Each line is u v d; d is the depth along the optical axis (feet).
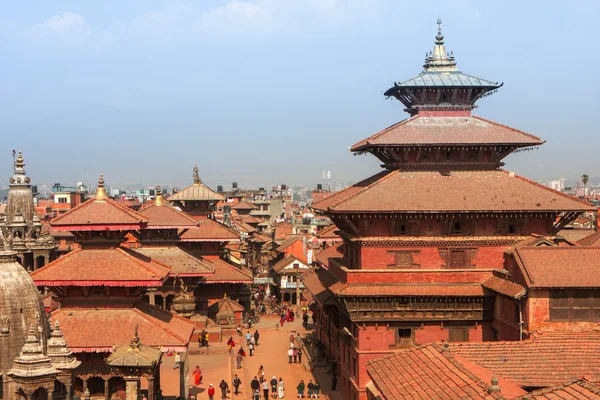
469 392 116.26
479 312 206.08
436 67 246.06
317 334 316.40
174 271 309.83
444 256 211.82
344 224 225.76
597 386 111.65
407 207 206.18
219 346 301.02
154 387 166.40
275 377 260.42
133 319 173.99
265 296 481.87
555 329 175.52
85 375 169.37
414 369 139.33
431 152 223.71
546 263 182.09
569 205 210.18
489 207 207.72
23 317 106.32
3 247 108.78
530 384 138.21
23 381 97.50
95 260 178.19
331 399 231.30
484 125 230.48
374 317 205.87
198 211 405.80
